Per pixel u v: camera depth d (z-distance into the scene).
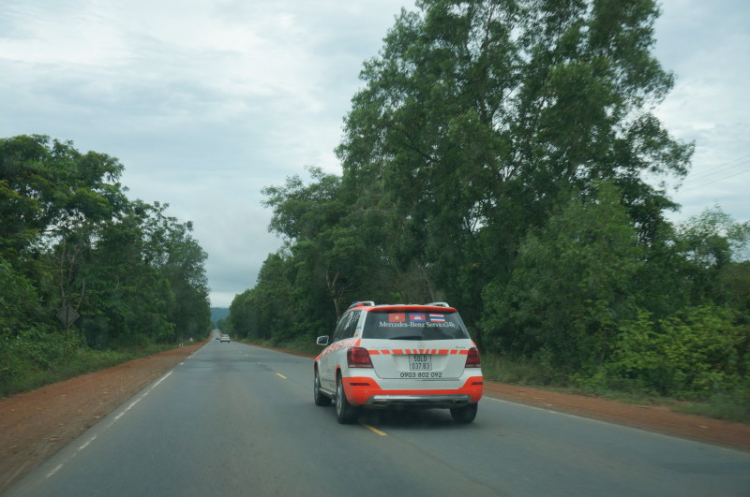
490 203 26.47
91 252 38.28
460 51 27.09
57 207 32.50
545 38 27.27
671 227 21.48
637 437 8.47
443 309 9.67
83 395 14.98
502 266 26.27
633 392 14.57
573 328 18.78
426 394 9.11
